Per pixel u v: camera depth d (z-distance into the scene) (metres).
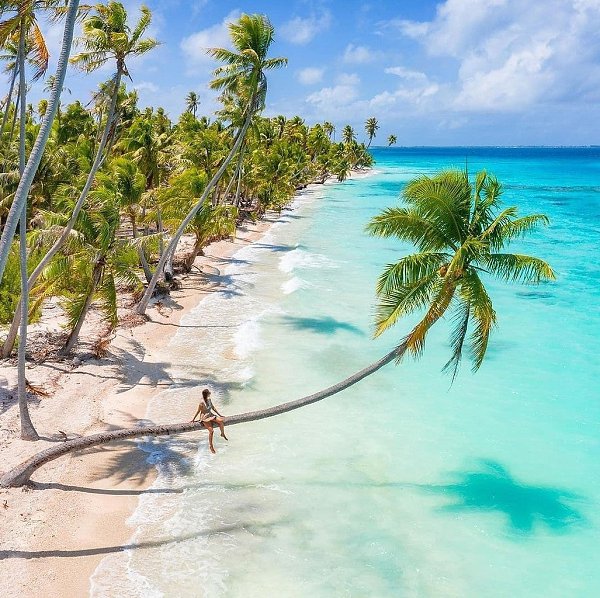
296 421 19.97
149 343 26.62
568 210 78.94
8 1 14.66
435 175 15.11
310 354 25.95
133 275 23.22
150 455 17.44
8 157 36.84
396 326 30.25
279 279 39.75
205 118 92.62
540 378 24.00
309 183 128.25
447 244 15.12
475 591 12.66
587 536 14.57
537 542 14.32
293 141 122.38
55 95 13.25
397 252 49.78
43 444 16.92
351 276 40.59
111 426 18.73
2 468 15.47
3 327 24.75
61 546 13.22
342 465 17.38
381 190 114.06
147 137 47.97
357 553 13.69
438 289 14.88
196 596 12.10
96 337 26.14
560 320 31.52
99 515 14.46
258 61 31.16
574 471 17.38
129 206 33.06
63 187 29.36
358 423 20.00
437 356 26.41
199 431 19.12
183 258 43.25
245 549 13.62
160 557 13.17
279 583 12.62
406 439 19.02
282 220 70.81
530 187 114.50
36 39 16.06
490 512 15.38
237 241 55.00
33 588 11.92
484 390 22.83
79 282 22.97
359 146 181.38
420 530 14.61
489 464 17.67
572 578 13.13
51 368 22.20
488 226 14.73
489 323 14.39
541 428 19.89
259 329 29.03
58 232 21.25
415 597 12.42
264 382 22.88
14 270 25.78
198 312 31.80
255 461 17.42
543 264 14.18
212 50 30.86
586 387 23.08
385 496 15.94
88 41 20.97
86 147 47.09
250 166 72.06
